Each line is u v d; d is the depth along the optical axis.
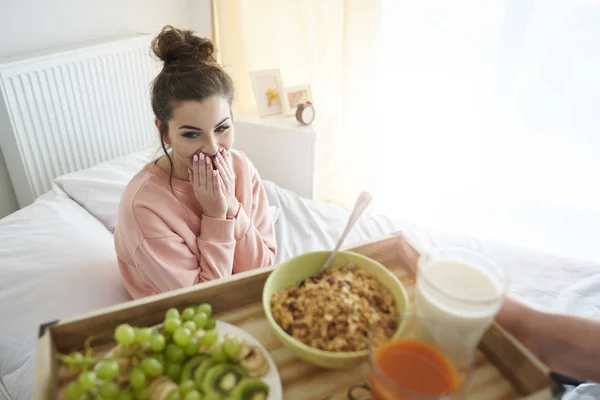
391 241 0.80
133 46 1.79
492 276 0.61
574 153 1.93
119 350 0.58
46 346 0.56
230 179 1.08
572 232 2.06
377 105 2.03
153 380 0.55
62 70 1.48
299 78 2.24
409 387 0.48
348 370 0.60
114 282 1.12
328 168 2.28
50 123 1.48
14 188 1.51
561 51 1.78
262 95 2.05
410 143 2.14
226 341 0.58
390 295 0.67
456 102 1.98
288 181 2.06
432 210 2.25
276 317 0.63
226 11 2.05
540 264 1.29
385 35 1.94
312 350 0.56
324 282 0.67
